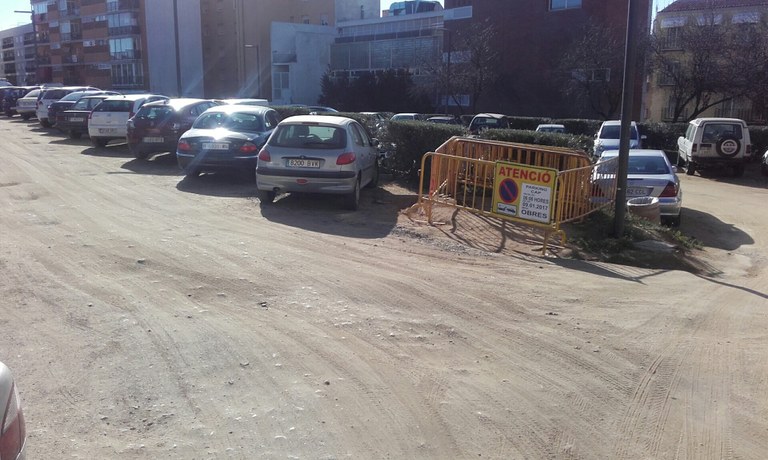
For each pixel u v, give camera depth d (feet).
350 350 16.38
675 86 110.22
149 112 52.42
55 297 19.48
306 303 19.67
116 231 28.04
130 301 19.29
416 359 15.99
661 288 23.41
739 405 14.10
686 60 107.04
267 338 16.90
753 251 35.81
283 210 34.83
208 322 17.87
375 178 42.80
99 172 46.62
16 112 119.65
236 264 23.47
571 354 16.61
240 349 16.19
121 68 243.40
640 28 119.34
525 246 29.89
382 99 174.19
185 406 13.42
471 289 21.81
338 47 209.36
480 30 150.82
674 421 13.35
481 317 19.11
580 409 13.78
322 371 15.16
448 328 18.10
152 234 27.71
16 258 23.35
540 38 145.18
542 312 19.81
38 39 296.10
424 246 28.37
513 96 151.53
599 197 33.91
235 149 41.29
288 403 13.65
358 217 34.01
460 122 120.16
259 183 35.32
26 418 12.76
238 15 223.92
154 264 23.09
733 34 101.91
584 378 15.25
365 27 204.44
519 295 21.42
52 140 71.72
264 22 228.02
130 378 14.55
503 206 30.58
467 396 14.19
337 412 13.34
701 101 124.06
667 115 136.98
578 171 31.22
